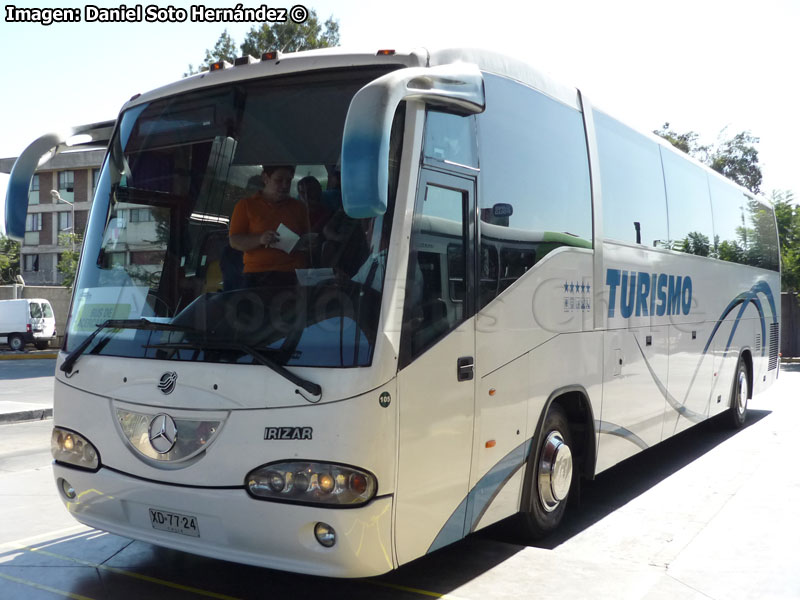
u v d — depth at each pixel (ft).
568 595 14.66
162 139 15.20
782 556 17.26
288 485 12.26
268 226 13.46
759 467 27.14
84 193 148.25
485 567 16.11
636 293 23.03
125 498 13.89
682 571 16.26
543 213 17.62
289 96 14.17
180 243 14.34
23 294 107.04
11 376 66.39
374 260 12.64
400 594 14.70
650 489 24.31
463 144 14.73
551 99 18.75
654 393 24.40
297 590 14.96
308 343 12.51
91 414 14.38
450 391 13.79
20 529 18.86
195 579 15.52
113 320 14.49
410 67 13.51
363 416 12.04
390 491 12.36
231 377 12.78
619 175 22.38
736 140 153.38
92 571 15.94
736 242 35.09
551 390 17.57
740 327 35.22
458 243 14.28
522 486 16.85
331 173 13.37
